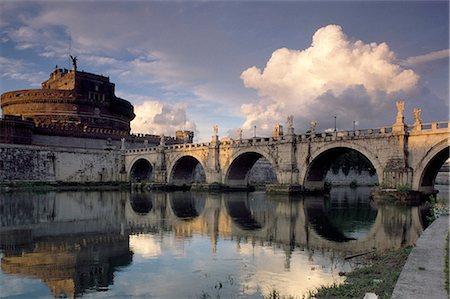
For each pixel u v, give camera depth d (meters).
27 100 98.62
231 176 74.19
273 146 63.94
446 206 34.16
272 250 23.03
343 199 56.47
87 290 16.19
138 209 43.84
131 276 17.98
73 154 85.69
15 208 42.88
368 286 14.28
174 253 22.36
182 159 83.56
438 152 44.16
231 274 18.19
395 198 46.12
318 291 14.77
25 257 21.44
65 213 39.50
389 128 50.03
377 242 24.98
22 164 77.25
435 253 15.05
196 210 42.91
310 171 61.22
